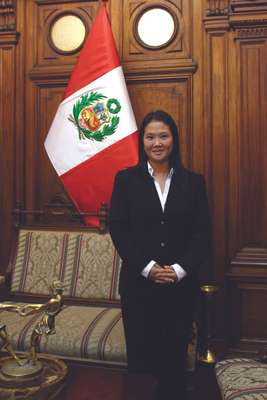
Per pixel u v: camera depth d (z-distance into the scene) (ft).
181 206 7.34
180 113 11.41
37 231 11.00
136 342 7.36
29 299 10.50
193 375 7.91
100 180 10.93
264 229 10.68
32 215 12.14
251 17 10.49
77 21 11.93
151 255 7.27
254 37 10.63
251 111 10.70
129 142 10.71
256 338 10.63
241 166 10.77
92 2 11.82
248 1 10.44
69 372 6.22
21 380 5.40
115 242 7.42
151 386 5.76
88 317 9.16
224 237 11.03
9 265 10.89
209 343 9.84
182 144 11.39
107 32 10.93
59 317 9.12
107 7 11.71
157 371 7.41
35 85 12.07
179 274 7.15
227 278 10.85
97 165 10.91
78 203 11.21
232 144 11.03
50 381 5.52
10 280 10.73
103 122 10.87
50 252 10.68
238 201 10.82
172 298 7.38
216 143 11.09
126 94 10.87
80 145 11.03
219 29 10.98
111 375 6.10
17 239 11.15
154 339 7.39
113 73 10.87
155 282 7.28
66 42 11.98
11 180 12.13
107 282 10.16
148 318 7.38
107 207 10.87
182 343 7.42
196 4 11.28
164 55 11.44
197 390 9.37
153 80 11.50
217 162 11.09
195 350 8.19
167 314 7.38
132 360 7.38
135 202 7.39
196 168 11.31
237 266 10.70
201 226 7.56
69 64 11.91
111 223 7.54
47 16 12.05
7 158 12.12
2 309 5.92
